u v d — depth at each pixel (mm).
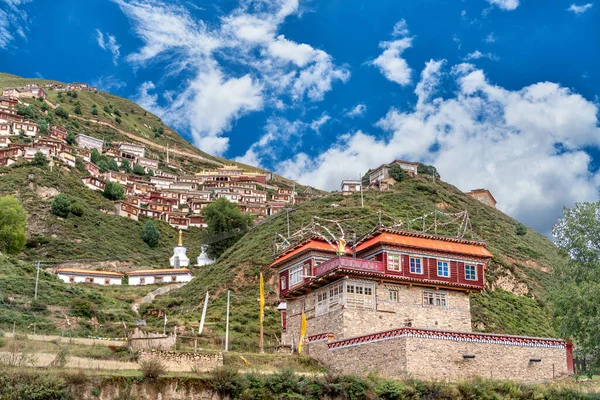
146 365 45750
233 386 46312
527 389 50938
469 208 156125
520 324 95562
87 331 77062
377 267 64250
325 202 143750
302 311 69812
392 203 141750
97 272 125812
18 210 126688
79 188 164500
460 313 66562
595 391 52312
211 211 158000
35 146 169625
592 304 54031
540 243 151125
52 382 42000
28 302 81812
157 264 146500
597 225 60656
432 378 51219
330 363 59375
